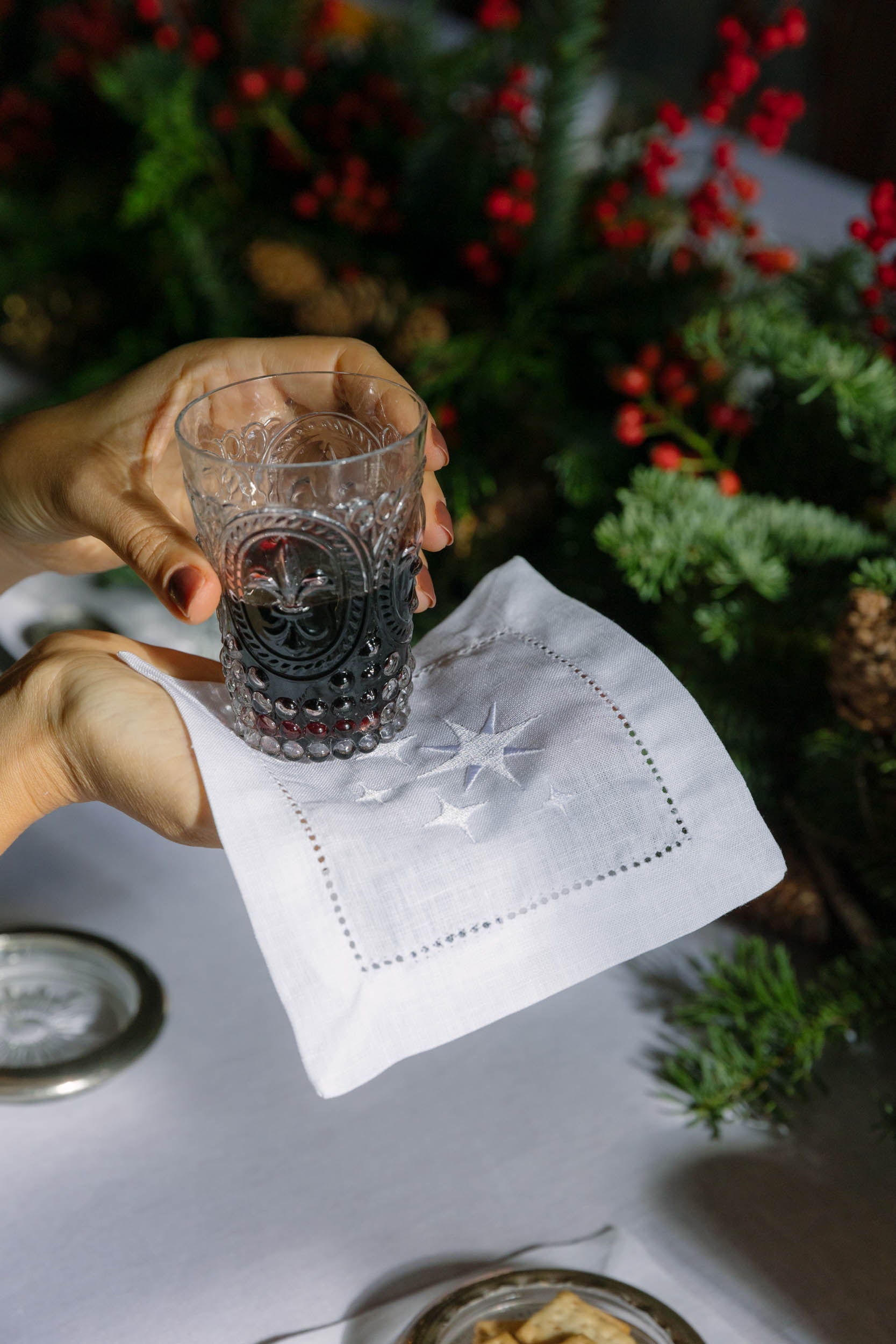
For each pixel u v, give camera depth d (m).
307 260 1.01
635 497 0.76
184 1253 0.59
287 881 0.51
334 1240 0.60
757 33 0.91
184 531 0.58
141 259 1.24
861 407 0.72
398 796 0.54
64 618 0.97
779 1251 0.59
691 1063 0.67
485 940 0.52
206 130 1.14
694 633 0.77
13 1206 0.61
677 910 0.53
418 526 0.57
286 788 0.54
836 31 1.74
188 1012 0.69
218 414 0.58
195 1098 0.65
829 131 1.78
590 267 0.94
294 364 0.64
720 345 0.82
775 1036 0.66
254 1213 0.61
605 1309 0.54
